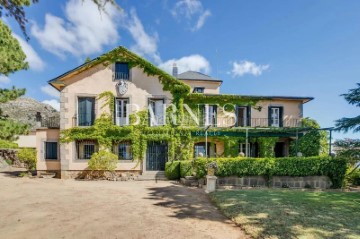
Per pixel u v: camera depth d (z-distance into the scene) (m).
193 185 14.89
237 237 6.48
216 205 9.75
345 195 11.20
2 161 27.08
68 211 8.57
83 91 19.73
